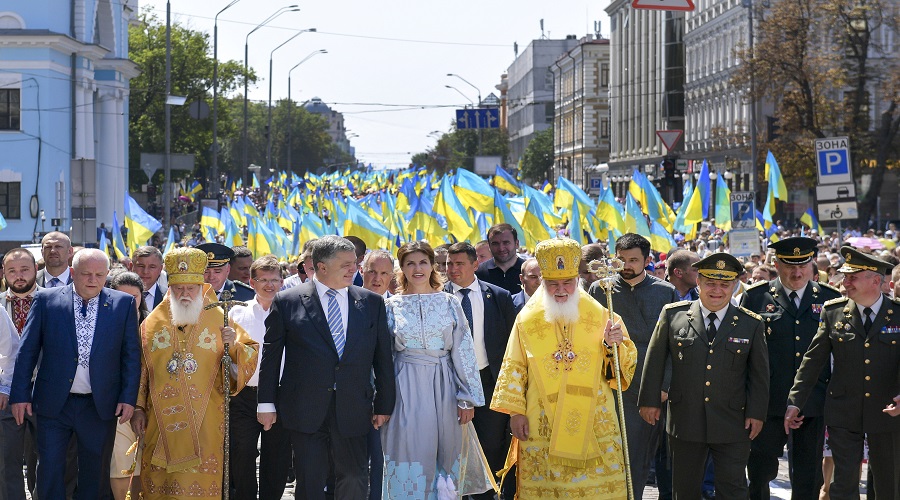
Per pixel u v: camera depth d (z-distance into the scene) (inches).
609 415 310.8
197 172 3570.4
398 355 337.1
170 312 338.3
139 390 339.0
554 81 4909.0
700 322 331.3
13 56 1807.3
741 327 328.2
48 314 339.6
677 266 418.3
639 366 368.8
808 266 367.6
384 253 362.6
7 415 357.4
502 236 428.8
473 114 3543.3
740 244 844.0
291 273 603.2
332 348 324.2
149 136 2960.1
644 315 374.6
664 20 3107.8
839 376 343.0
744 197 1039.6
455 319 336.5
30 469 412.5
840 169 792.9
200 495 332.5
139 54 2933.1
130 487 352.2
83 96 1916.8
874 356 338.3
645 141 3403.1
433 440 331.6
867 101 1985.7
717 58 2699.3
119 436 364.8
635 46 3531.0
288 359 327.3
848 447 343.0
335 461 327.3
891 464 339.9
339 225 927.0
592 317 311.4
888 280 423.8
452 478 335.6
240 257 464.8
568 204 967.0
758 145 2053.4
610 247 842.2
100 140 2086.6
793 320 365.1
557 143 4815.5
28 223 1813.5
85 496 339.6
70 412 338.0
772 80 1872.5
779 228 1320.1
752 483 366.9
